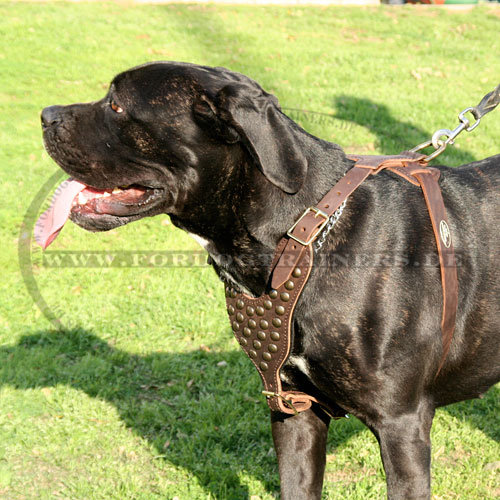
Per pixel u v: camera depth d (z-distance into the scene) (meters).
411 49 12.33
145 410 4.05
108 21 12.69
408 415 2.51
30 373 4.36
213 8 14.55
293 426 2.76
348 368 2.46
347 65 11.00
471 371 2.75
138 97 2.47
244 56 11.23
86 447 3.81
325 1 15.97
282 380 2.69
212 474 3.58
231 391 4.24
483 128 8.39
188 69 2.47
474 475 3.54
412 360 2.48
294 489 2.77
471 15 14.87
